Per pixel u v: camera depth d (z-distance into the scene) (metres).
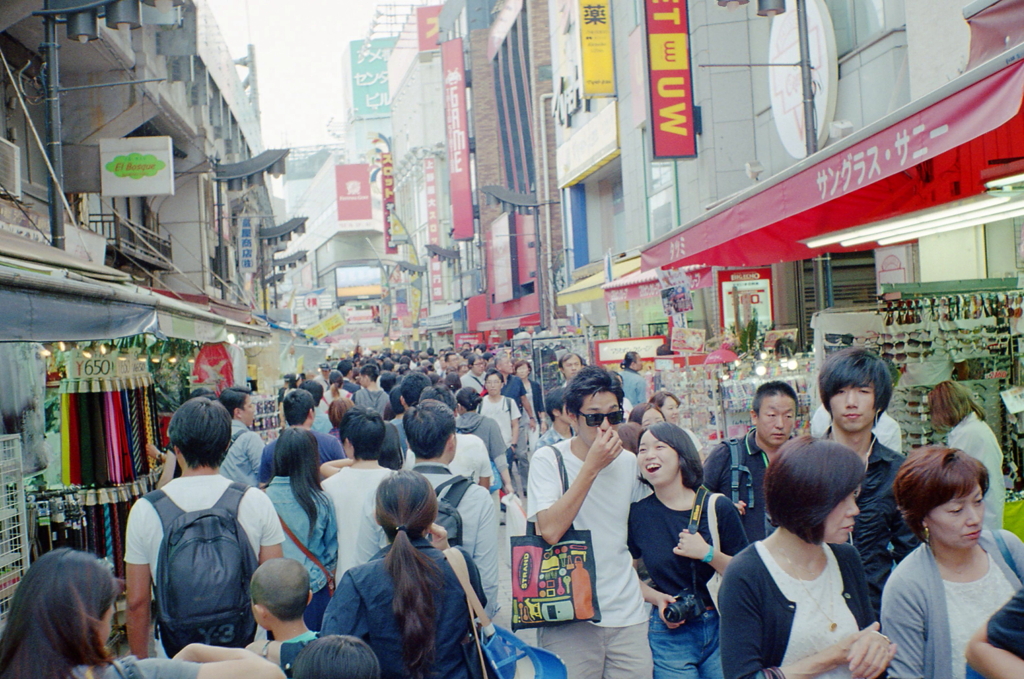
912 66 9.10
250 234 31.47
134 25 8.78
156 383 10.10
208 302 18.22
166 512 3.60
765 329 13.12
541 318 33.28
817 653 2.42
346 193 88.50
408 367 18.52
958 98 3.79
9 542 4.38
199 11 19.27
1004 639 2.23
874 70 11.29
